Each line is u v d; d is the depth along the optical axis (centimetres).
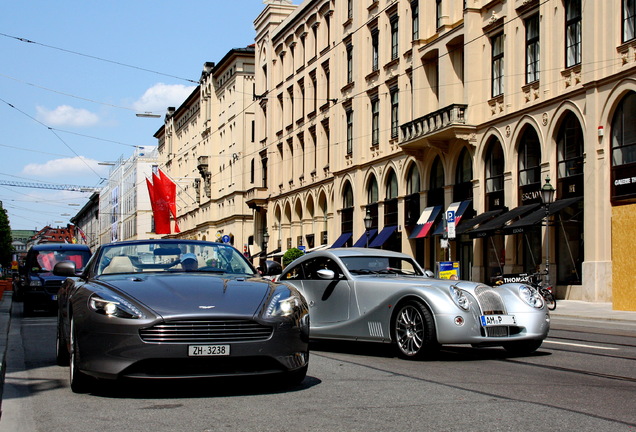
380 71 3900
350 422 528
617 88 2284
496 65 2973
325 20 4638
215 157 7375
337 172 4325
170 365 598
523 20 2780
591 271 2347
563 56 2559
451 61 3225
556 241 2584
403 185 3650
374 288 955
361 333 965
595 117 2367
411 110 3603
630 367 841
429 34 3428
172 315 597
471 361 894
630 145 2258
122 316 602
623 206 2048
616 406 591
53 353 1059
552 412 564
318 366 845
